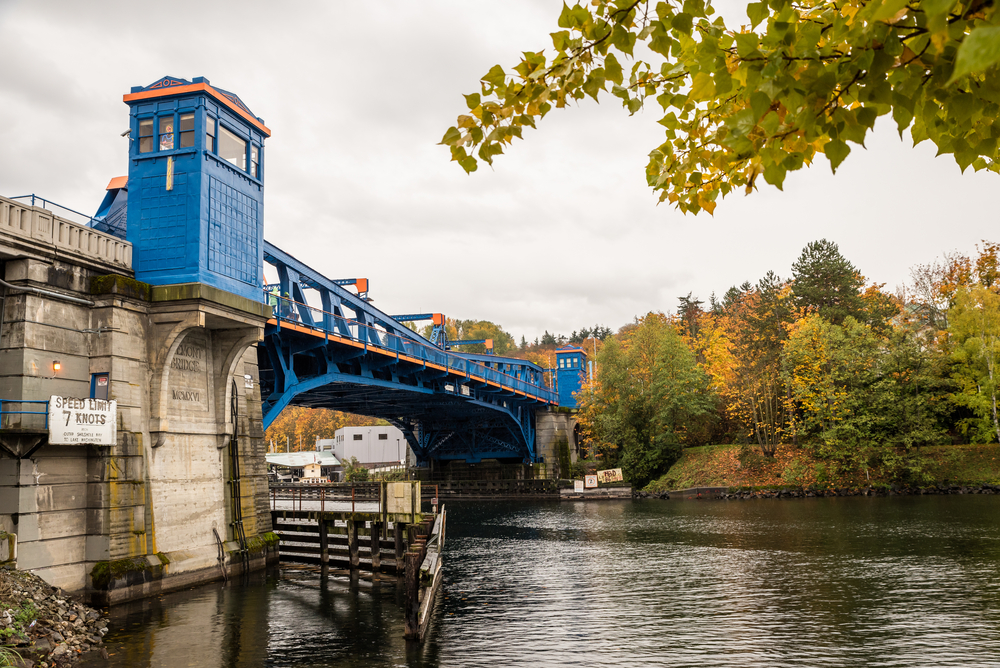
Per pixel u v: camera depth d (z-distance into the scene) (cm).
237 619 2022
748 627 1853
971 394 6119
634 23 404
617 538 3869
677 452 7225
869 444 6028
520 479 7825
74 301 2184
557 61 430
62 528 2062
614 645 1714
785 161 398
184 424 2508
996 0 270
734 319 9250
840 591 2248
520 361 7881
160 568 2306
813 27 345
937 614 1912
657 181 543
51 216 2131
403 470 9412
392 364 4534
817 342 6588
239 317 2573
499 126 447
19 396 2003
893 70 332
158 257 2459
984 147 374
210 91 2516
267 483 3003
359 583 2677
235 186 2675
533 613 2094
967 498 5234
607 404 7625
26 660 1518
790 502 5622
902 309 7412
